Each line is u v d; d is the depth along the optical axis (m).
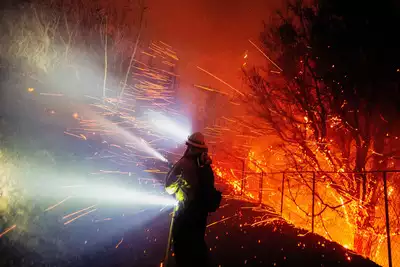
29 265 4.15
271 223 8.38
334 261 5.65
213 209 4.23
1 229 4.65
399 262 10.12
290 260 5.53
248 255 5.64
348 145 11.50
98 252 4.91
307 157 11.99
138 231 6.11
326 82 10.88
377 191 10.66
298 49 11.16
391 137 10.39
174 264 4.80
